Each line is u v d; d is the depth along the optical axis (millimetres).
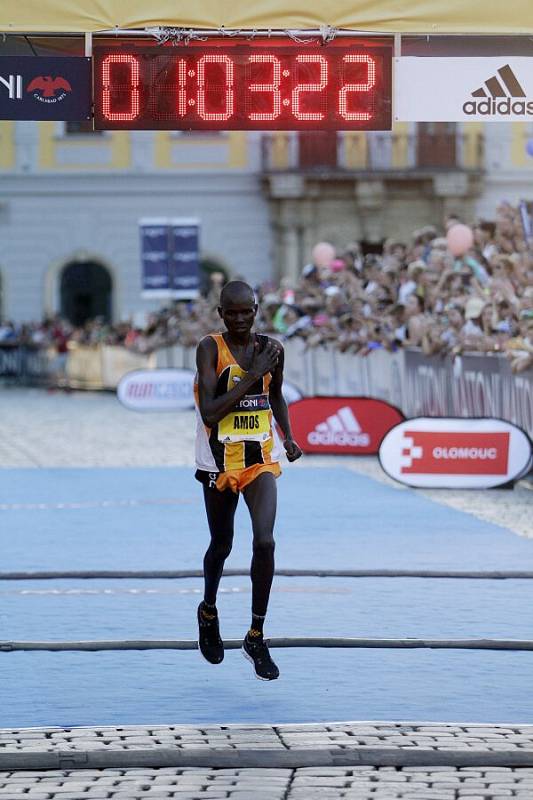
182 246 75875
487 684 17469
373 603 22156
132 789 13656
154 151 109938
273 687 17312
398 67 28500
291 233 109500
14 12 27375
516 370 37000
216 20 27594
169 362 79438
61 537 29047
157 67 28516
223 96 28641
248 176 109875
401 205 109938
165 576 24438
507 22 27625
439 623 20781
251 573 17016
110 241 110312
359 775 14102
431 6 27594
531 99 28484
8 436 55531
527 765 14430
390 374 47562
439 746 14742
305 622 20828
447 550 27156
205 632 17906
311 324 57000
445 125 108188
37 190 109938
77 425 60906
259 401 17328
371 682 17547
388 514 32406
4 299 111062
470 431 36781
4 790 13609
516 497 35562
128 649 19266
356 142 108438
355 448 44938
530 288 38719
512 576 24344
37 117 28500
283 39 28719
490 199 109125
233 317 17094
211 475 17266
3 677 17797
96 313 111188
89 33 27578
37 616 21328
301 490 37188
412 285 48250
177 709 16328
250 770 14250
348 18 27672
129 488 37906
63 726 15578
